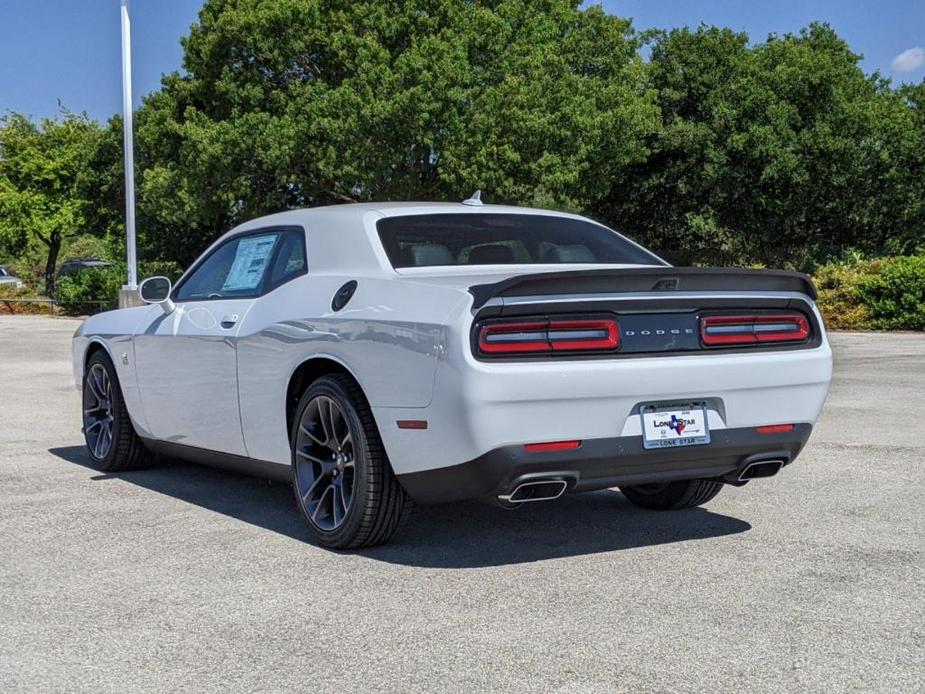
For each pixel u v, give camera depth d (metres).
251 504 5.85
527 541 4.95
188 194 30.98
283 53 30.59
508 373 4.09
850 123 37.22
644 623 3.71
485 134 28.77
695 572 4.39
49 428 9.06
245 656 3.41
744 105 37.69
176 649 3.49
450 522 5.37
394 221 5.19
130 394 6.55
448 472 4.25
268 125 29.48
